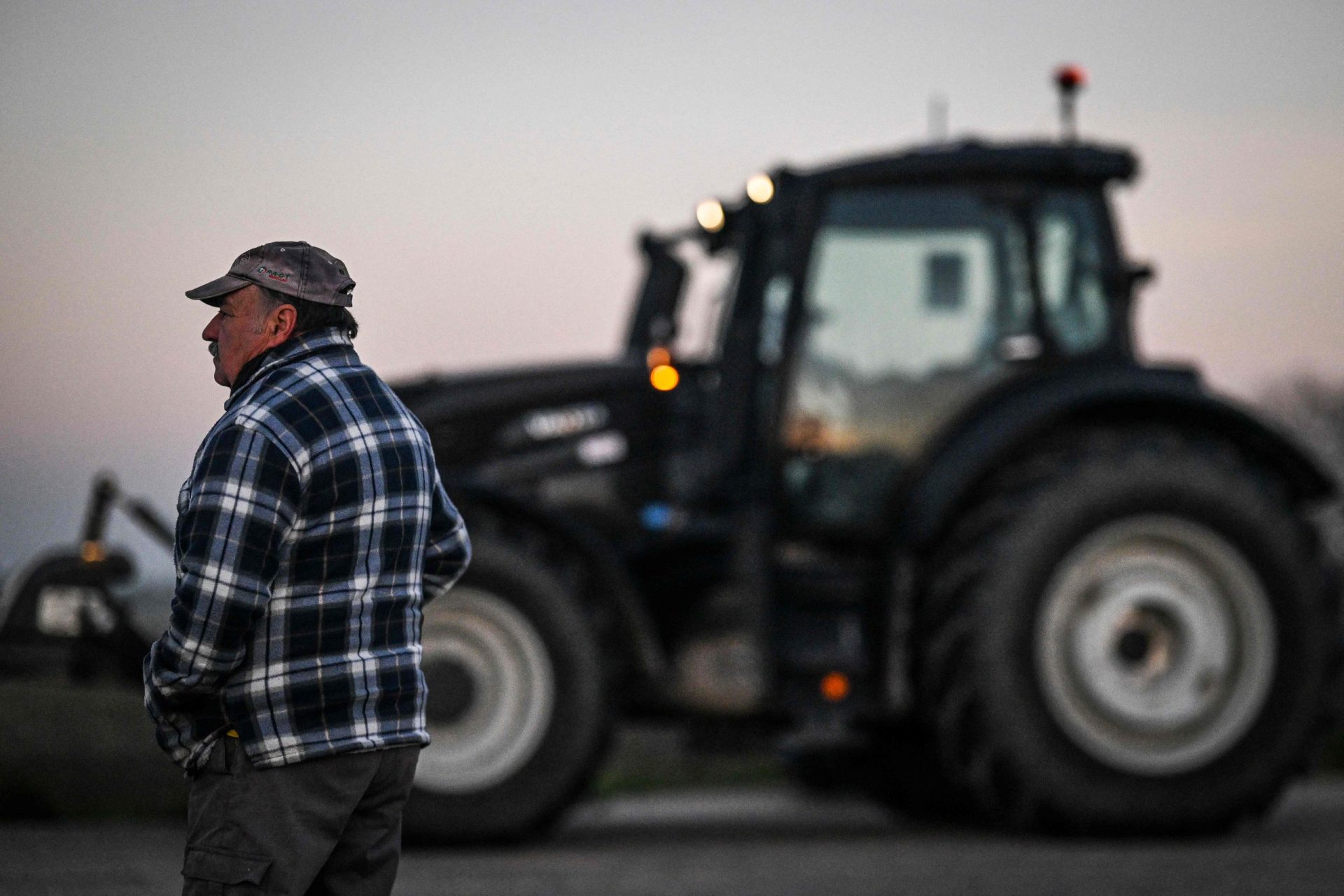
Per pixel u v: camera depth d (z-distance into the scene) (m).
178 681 5.42
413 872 11.17
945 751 13.40
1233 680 13.57
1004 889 10.54
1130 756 13.31
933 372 14.19
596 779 13.52
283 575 5.55
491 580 12.70
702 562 14.09
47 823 12.84
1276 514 13.69
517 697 12.73
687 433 15.08
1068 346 14.39
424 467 5.89
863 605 13.67
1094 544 13.35
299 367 5.75
